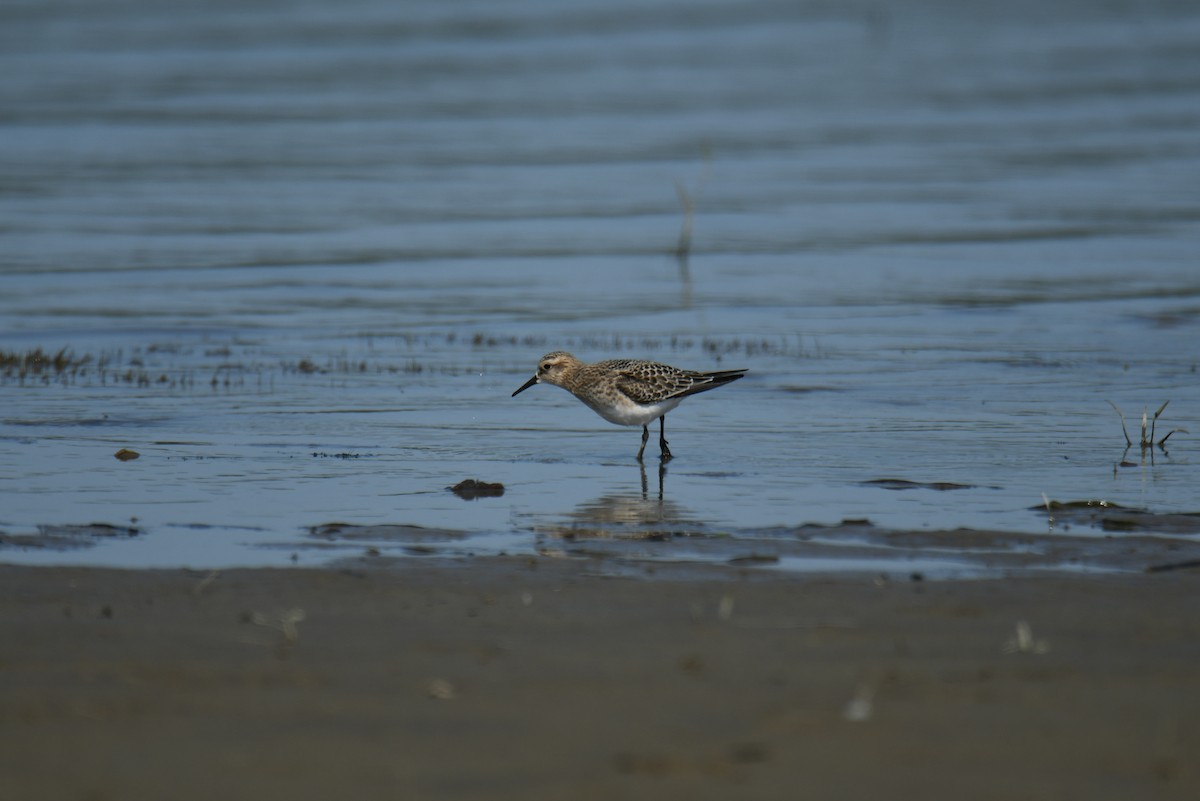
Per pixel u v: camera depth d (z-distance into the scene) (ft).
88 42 250.78
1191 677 27.66
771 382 64.95
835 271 96.17
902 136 164.66
